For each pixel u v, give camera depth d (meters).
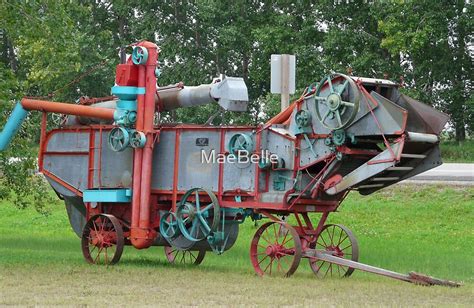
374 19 49.62
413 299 14.95
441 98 50.53
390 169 17.58
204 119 48.72
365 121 17.48
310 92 18.52
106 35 43.34
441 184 32.25
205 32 53.44
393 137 17.53
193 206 19.78
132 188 20.45
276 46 49.56
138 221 20.12
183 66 52.78
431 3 47.09
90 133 21.22
